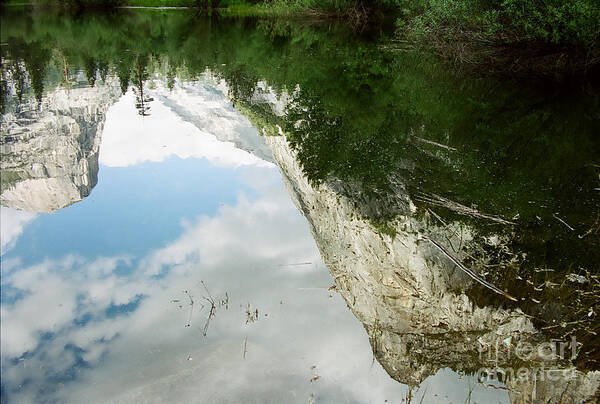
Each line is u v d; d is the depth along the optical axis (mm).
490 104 8188
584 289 3676
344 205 4945
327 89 10055
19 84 13320
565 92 8648
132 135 9188
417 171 5559
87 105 11352
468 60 10133
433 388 3490
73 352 3818
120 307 4328
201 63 15133
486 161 5758
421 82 10102
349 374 3613
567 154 5871
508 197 4859
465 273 3949
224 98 10578
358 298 4344
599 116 7277
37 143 9141
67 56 17500
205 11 36094
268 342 3900
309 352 3818
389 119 7578
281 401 3383
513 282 3836
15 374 3607
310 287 4605
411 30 12844
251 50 16875
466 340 3770
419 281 4062
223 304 4332
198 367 3650
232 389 3463
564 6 8000
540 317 3598
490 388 3447
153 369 3646
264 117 8422
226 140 8695
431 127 7082
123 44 20422
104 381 3547
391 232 4453
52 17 33250
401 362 3734
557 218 4453
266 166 7594
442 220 4480
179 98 11359
